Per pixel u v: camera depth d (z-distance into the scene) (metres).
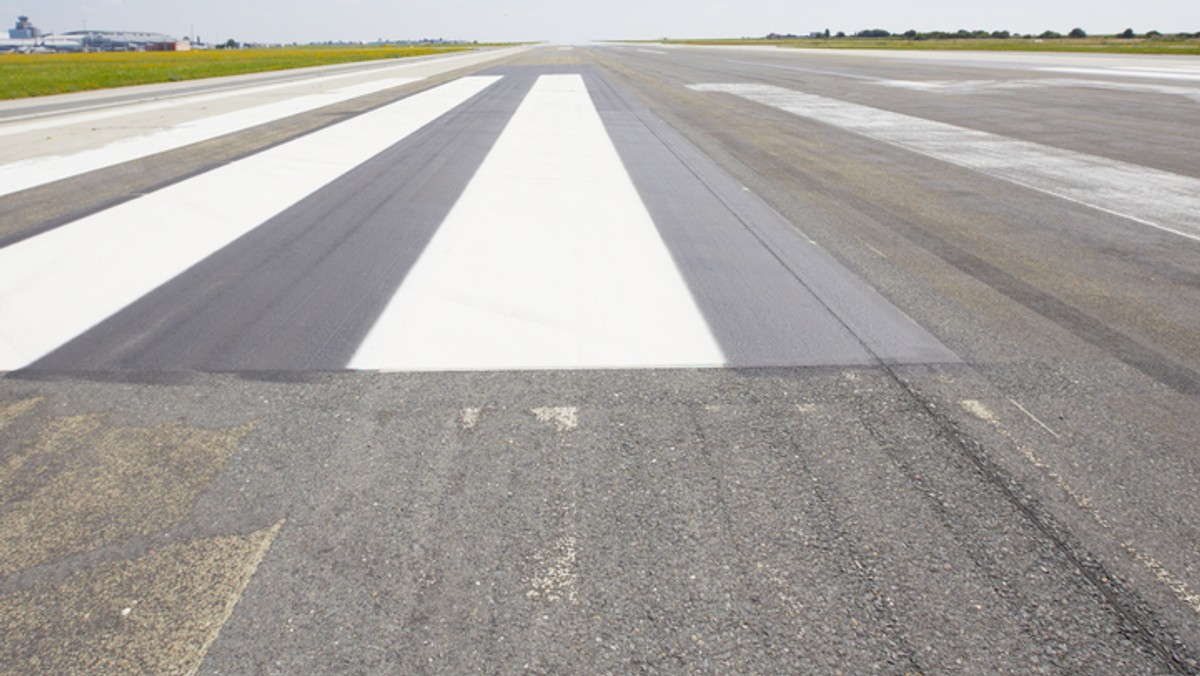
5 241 4.68
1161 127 10.49
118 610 1.62
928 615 1.60
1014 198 5.95
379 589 1.68
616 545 1.82
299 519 1.92
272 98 15.93
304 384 2.72
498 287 3.81
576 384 2.71
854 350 3.02
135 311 3.49
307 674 1.45
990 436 2.34
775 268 4.12
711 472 2.14
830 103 13.77
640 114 11.78
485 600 1.64
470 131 9.81
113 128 10.70
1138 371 2.83
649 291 3.75
